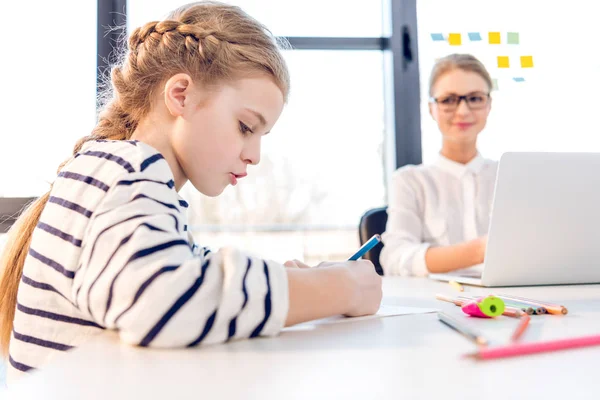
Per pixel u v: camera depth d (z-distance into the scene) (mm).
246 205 2242
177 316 414
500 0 2242
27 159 2016
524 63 2230
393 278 1146
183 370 355
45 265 514
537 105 2229
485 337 432
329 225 2281
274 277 479
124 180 498
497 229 835
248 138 669
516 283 877
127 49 732
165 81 653
